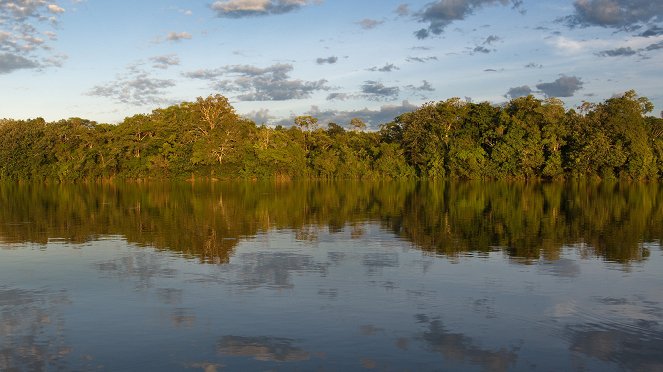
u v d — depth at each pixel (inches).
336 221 1144.2
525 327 447.5
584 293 545.6
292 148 3602.4
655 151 3201.3
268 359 383.2
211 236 922.1
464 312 484.4
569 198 1868.8
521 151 3270.2
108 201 1750.7
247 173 3481.8
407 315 475.2
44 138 3316.9
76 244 839.1
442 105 3668.8
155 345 408.5
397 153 3698.3
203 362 378.6
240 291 550.6
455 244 837.2
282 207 1498.5
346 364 375.2
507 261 700.0
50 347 406.3
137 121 3506.4
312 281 592.4
